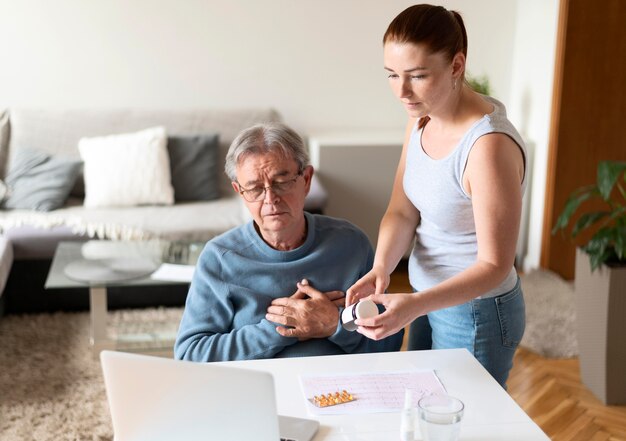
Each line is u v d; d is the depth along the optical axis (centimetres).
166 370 132
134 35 452
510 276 189
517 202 170
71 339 351
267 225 198
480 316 187
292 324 195
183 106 464
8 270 361
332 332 198
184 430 137
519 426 154
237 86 467
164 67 458
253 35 461
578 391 314
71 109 444
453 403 144
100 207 420
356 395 165
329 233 209
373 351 208
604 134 425
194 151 441
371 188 446
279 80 470
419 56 164
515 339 193
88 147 429
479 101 179
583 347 315
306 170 203
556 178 429
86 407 290
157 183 427
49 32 443
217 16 456
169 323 366
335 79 473
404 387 168
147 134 434
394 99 480
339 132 479
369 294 188
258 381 129
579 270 312
